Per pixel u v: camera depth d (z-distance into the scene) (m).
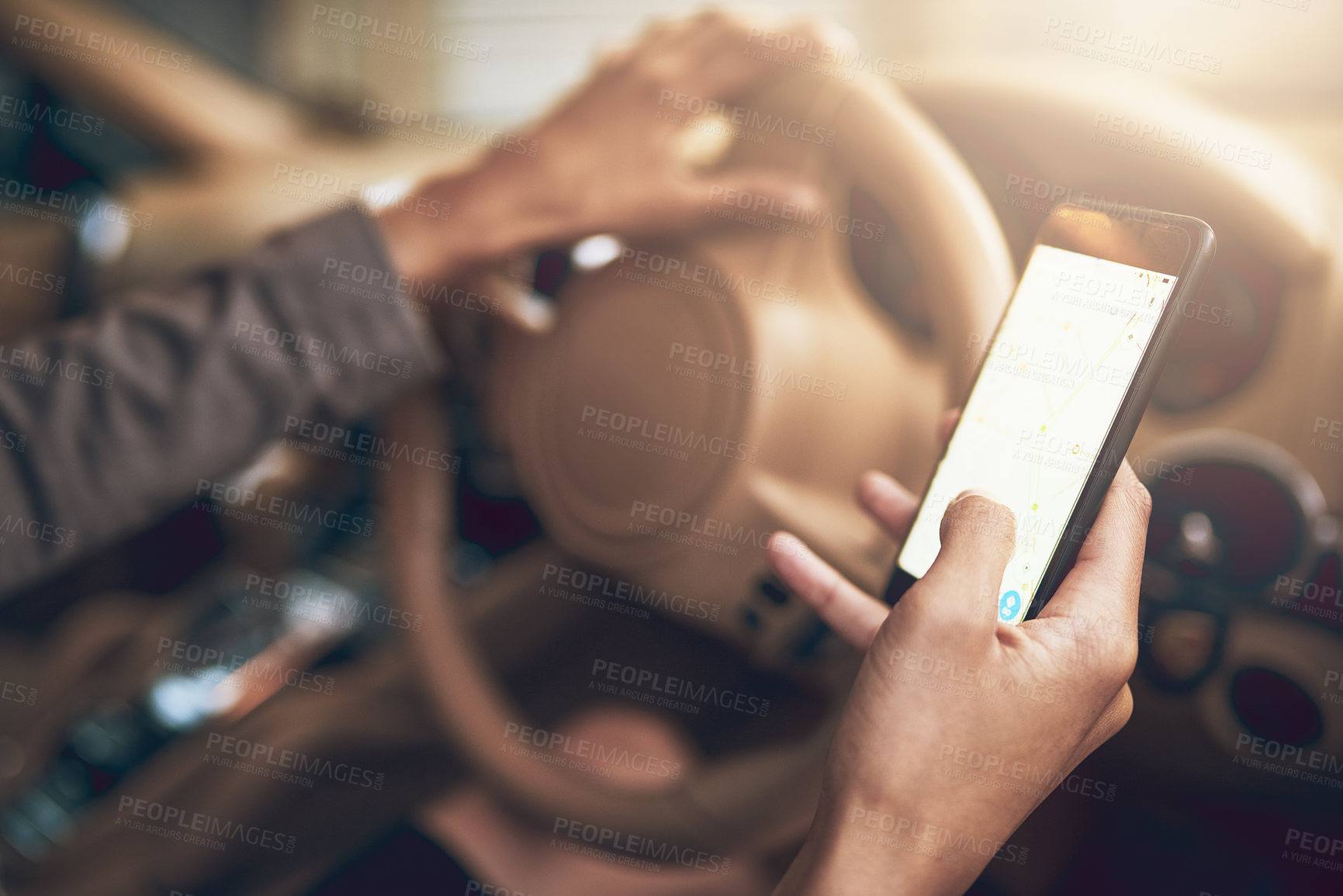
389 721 0.83
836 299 0.66
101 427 0.60
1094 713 0.38
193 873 0.78
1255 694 0.67
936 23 1.11
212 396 0.61
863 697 0.37
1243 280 0.67
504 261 0.72
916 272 0.66
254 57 1.67
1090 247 0.49
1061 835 0.81
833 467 0.65
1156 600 0.62
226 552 1.30
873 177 0.61
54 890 0.84
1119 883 0.79
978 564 0.37
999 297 0.57
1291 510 0.57
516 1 1.52
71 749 1.04
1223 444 0.60
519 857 0.70
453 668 0.67
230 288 0.62
